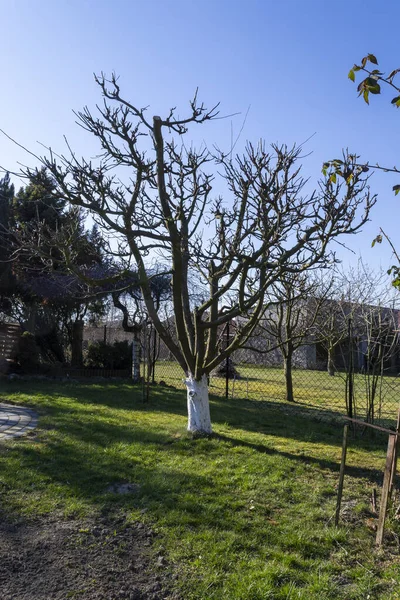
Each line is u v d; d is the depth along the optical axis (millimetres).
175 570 3141
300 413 9523
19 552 3283
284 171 5625
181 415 8133
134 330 13133
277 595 2869
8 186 13953
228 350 6391
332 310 12930
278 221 5355
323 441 6871
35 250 6254
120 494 4285
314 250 5691
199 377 6535
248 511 4035
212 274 6938
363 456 6066
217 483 4656
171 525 3721
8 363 12445
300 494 4504
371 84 2650
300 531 3705
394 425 8070
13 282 13398
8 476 4559
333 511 4145
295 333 12711
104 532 3602
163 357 22219
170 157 6812
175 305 6414
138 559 3273
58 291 12859
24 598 2820
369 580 3062
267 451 5977
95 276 11906
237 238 5898
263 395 13242
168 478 4703
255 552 3387
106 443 5848
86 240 8164
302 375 18781
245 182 5945
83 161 5977
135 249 6297
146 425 7004
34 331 14461
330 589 2951
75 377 13023
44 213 13336
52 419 7117
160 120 5984
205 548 3391
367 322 7562
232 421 8055
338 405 11461
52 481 4527
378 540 3566
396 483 4906
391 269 3930
